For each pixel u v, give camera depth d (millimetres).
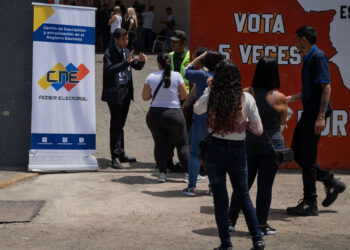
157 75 7098
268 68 5008
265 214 5160
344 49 8086
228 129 4391
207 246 4891
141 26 22031
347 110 8141
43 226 5430
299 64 8062
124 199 6523
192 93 7234
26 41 8125
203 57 6504
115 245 4883
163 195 6746
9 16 8062
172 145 7992
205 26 7953
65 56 7840
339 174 8055
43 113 7805
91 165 8000
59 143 7879
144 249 4785
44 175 7727
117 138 8352
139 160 8945
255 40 8016
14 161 8211
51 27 7766
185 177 7469
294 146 6141
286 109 5000
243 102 4480
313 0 8016
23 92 8164
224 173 4578
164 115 7078
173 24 21781
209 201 6500
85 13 7898
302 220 5816
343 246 4953
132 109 11367
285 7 8000
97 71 14867
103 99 8195
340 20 8047
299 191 7020
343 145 8211
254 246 4629
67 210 6027
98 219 5711
